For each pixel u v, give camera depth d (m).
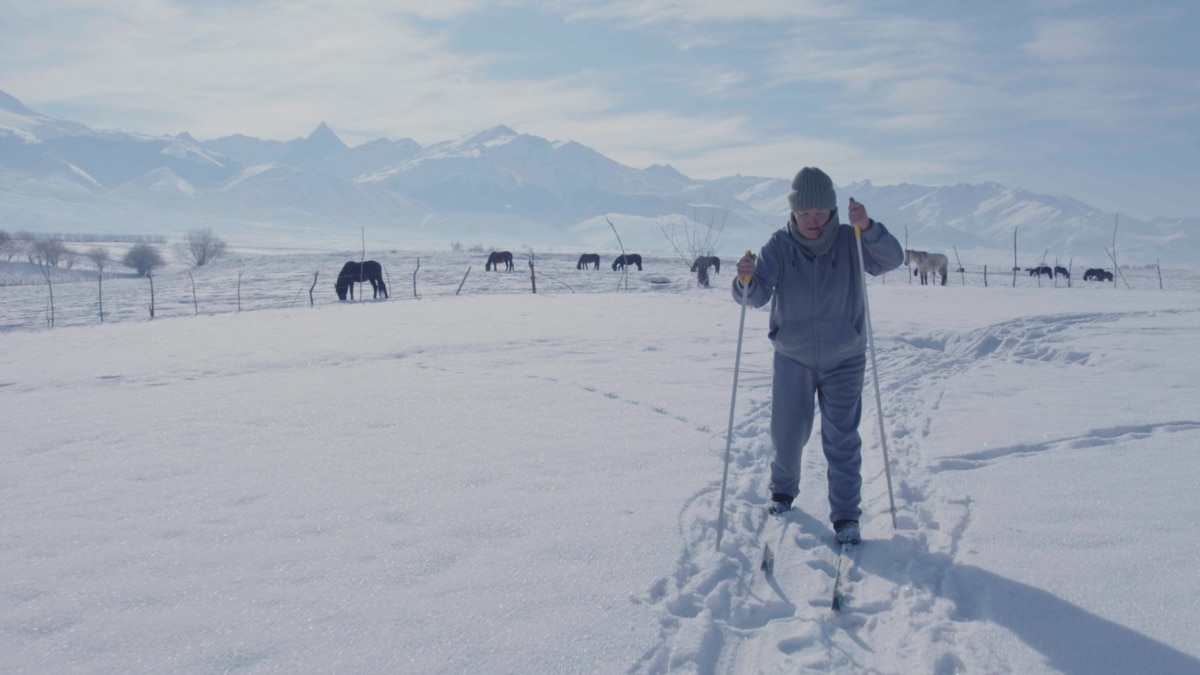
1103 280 40.75
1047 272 40.97
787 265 4.05
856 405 4.01
